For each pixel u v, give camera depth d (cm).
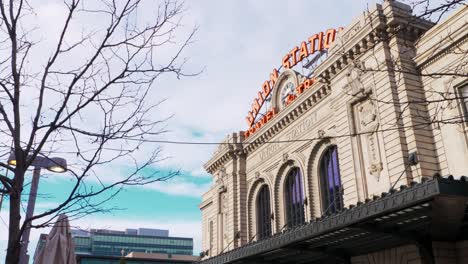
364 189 2575
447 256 1859
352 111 2805
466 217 1659
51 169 877
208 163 5106
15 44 682
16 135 653
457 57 2269
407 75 2456
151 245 12400
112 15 704
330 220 1817
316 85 3375
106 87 713
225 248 4378
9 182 638
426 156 2309
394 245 2062
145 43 723
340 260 2330
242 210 4409
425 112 2398
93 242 11269
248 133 4600
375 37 2605
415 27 2573
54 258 1270
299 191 3684
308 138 3528
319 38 3769
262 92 4534
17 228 625
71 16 694
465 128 2198
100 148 690
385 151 2472
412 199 1441
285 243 2128
